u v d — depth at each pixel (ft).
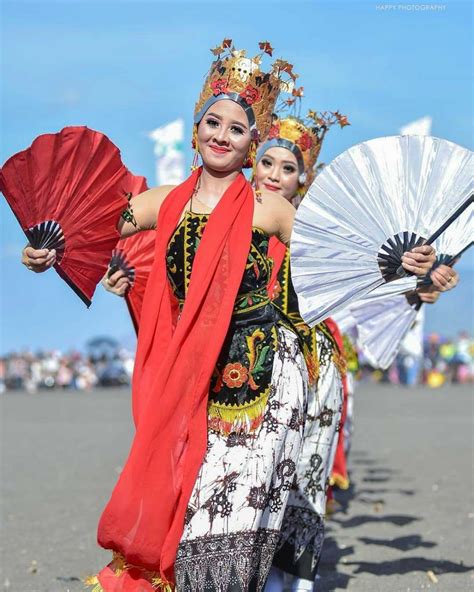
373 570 30.45
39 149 20.22
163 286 20.89
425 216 20.81
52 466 56.49
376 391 149.59
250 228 20.79
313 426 25.18
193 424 20.02
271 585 24.58
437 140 20.70
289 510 24.81
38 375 189.26
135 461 19.83
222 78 21.22
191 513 19.84
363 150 20.71
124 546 19.77
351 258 21.02
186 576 19.75
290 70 21.65
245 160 21.54
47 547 34.19
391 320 28.19
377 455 60.90
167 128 64.13
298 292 21.11
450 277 22.52
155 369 20.72
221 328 20.10
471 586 28.43
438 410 103.35
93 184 21.03
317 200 20.81
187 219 20.92
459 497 44.32
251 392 20.35
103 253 21.72
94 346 208.74
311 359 22.99
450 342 188.03
